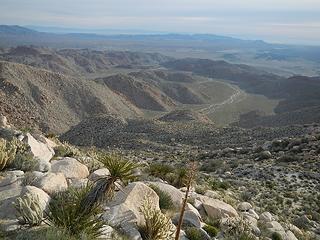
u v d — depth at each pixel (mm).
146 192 10570
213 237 11125
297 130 68625
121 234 8281
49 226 7195
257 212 17328
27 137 14945
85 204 7754
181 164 39562
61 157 15617
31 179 9711
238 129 83438
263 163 40625
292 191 28781
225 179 32094
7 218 7570
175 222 10977
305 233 17688
